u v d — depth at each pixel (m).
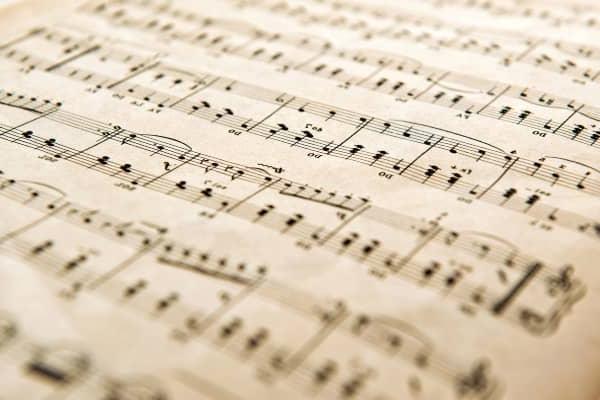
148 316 0.34
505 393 0.33
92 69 0.45
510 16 0.49
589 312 0.35
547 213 0.38
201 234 0.37
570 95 0.43
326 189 0.39
